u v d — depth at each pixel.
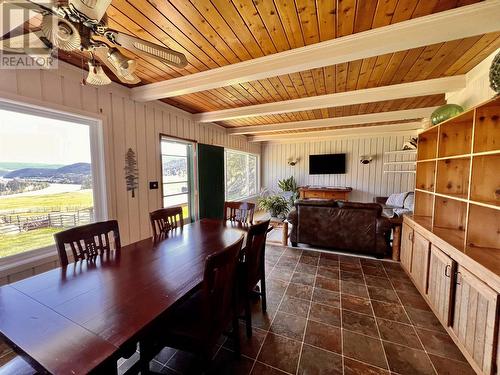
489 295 1.32
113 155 2.77
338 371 1.52
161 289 1.21
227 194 6.18
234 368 1.54
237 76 2.28
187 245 1.90
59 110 2.21
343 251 3.75
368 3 1.47
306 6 1.50
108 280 1.31
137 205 3.12
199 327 1.30
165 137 3.64
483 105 1.62
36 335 0.87
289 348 1.72
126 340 0.85
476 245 1.73
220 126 5.38
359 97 3.07
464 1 1.46
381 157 6.42
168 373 1.52
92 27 1.12
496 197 1.67
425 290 2.26
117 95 2.79
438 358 1.62
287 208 5.23
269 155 7.77
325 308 2.22
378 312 2.15
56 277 1.34
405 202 4.88
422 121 5.01
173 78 2.63
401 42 1.68
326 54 1.91
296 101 3.44
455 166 2.29
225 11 1.54
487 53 2.13
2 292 1.18
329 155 6.86
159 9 1.50
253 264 1.82
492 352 1.30
